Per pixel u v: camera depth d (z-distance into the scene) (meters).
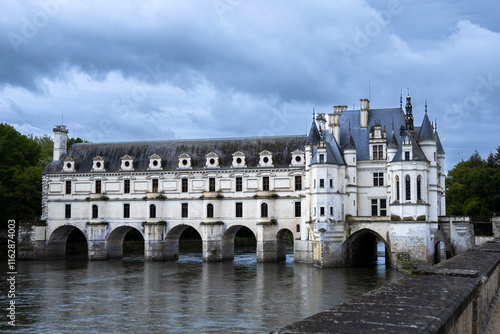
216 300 62.22
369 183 98.69
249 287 71.38
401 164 87.31
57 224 117.31
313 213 94.31
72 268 97.75
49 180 118.81
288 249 147.00
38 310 57.69
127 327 49.44
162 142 118.75
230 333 46.47
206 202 108.75
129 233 143.12
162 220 112.06
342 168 95.44
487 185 119.62
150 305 59.94
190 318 52.78
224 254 109.38
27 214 124.06
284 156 108.81
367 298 19.34
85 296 66.38
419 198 86.88
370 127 101.69
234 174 109.25
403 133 96.75
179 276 84.50
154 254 110.12
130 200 114.44
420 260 84.94
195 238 157.62
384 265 97.56
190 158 112.75
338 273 84.19
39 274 88.69
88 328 49.34
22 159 133.50
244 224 107.94
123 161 115.81
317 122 110.56
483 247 47.25
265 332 46.53
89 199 115.75
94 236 113.62
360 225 93.00
